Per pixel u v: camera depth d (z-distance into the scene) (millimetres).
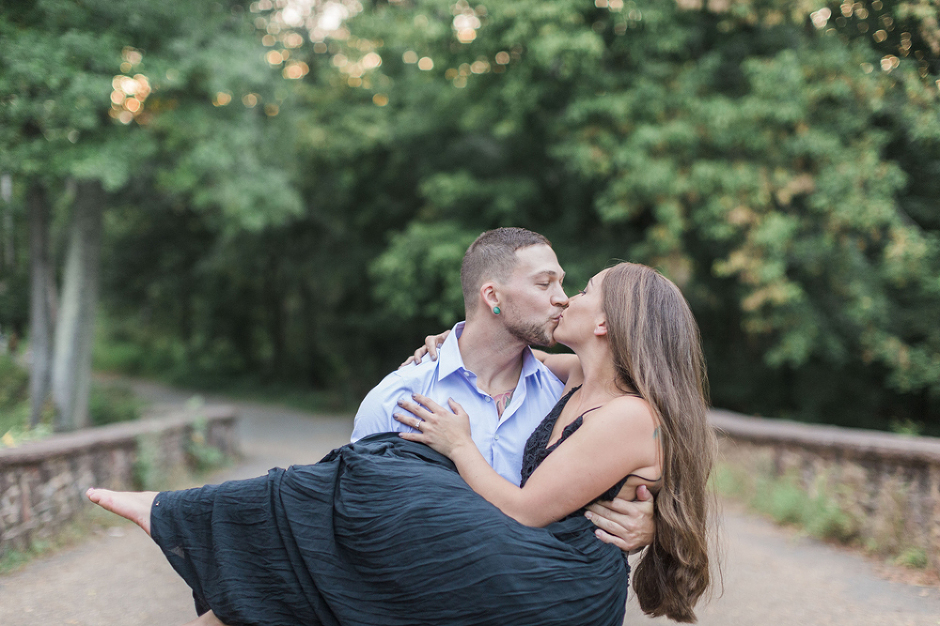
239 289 22875
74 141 7871
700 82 8773
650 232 9156
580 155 9164
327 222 17266
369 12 13344
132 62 7988
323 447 10758
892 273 7367
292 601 1717
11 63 6637
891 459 4270
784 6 7461
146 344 28859
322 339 19266
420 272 12523
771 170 8281
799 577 3840
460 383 2033
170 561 1802
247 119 10094
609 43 9688
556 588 1651
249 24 10227
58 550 4434
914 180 7340
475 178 13188
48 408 9078
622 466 1729
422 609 1644
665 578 1903
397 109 15156
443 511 1671
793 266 8961
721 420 6520
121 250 20312
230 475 7676
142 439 6137
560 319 1987
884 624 3107
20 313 9922
